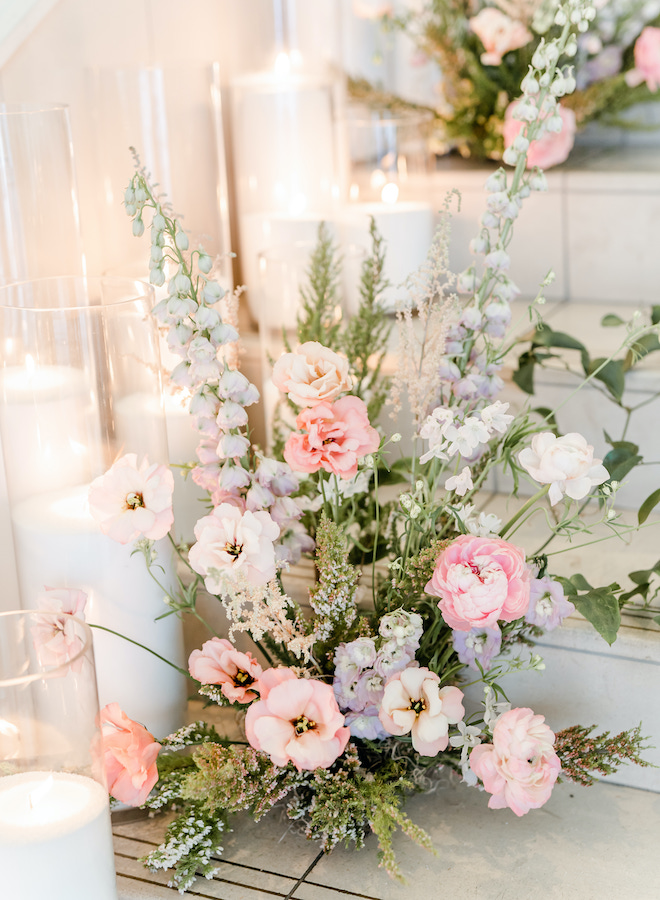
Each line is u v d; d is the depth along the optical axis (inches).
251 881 34.9
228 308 40.7
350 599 35.7
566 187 61.6
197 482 37.3
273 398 48.0
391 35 72.5
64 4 46.2
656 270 61.4
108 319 34.8
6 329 34.3
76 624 31.1
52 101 46.6
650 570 39.2
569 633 39.8
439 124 69.1
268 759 35.0
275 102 55.4
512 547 33.4
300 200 57.0
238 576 33.2
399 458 42.0
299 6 56.4
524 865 35.4
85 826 29.8
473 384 37.2
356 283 50.1
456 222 65.1
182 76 46.4
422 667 36.0
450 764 38.2
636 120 70.1
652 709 39.4
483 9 67.2
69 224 39.5
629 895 33.8
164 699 39.1
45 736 30.6
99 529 35.6
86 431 35.0
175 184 47.3
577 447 33.4
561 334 45.7
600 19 65.2
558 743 35.0
